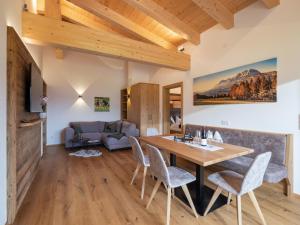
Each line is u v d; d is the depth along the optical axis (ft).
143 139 9.41
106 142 16.56
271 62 8.77
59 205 7.13
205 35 12.55
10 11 6.57
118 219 6.26
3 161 5.63
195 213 6.35
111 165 12.20
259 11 9.29
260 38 9.25
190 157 6.03
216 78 11.73
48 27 8.92
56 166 11.93
